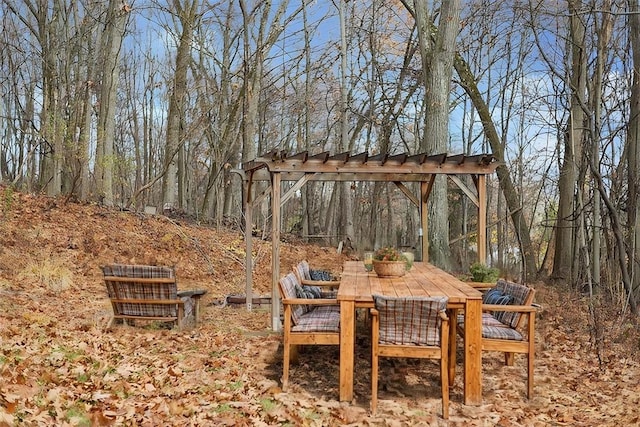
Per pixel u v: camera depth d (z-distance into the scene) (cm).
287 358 448
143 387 421
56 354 461
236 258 1171
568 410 419
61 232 1003
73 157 1233
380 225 2581
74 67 1548
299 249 1433
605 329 661
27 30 1769
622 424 385
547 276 1232
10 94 1991
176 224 1288
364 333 655
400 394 450
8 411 313
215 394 418
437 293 448
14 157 2147
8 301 640
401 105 1964
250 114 1578
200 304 727
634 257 783
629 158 830
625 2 870
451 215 2028
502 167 1288
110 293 620
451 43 996
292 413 389
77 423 330
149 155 2694
